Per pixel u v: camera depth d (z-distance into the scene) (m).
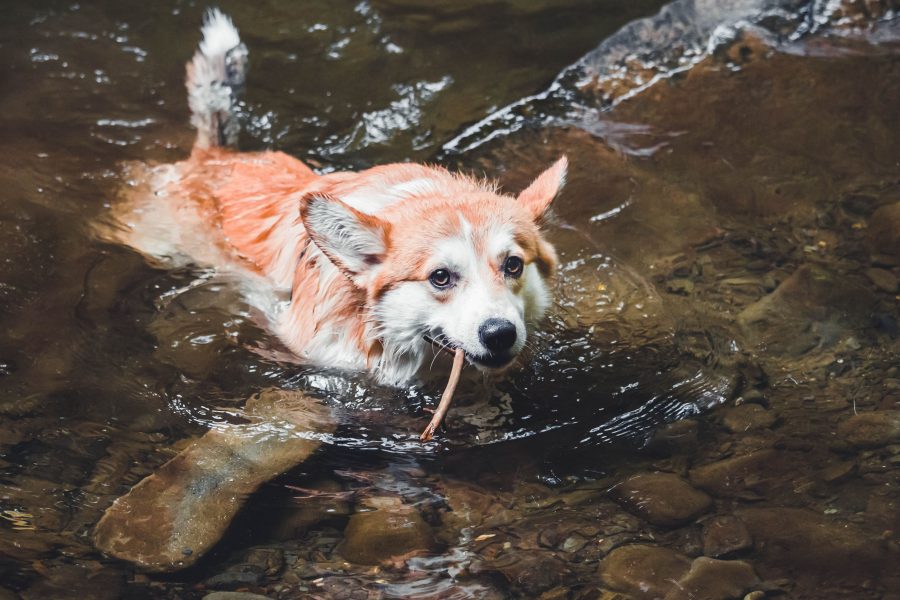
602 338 2.18
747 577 1.92
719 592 1.91
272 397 2.12
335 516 1.99
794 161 2.43
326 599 1.92
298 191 2.27
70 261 2.26
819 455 2.03
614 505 2.00
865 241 2.29
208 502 2.00
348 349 2.15
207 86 2.46
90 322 2.19
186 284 2.25
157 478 2.01
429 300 2.09
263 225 2.28
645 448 2.05
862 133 2.47
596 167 2.44
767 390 2.11
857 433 2.05
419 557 1.96
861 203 2.35
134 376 2.13
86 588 1.91
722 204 2.37
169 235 2.31
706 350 2.16
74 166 2.41
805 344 2.15
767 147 2.46
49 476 2.01
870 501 1.98
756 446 2.04
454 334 2.07
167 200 2.36
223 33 2.48
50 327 2.17
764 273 2.25
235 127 2.47
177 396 2.11
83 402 2.09
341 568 1.94
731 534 1.96
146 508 1.98
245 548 1.96
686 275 2.26
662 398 2.11
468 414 2.12
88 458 2.03
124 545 1.95
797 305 2.20
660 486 2.01
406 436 2.09
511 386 2.14
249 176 2.35
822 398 2.09
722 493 2.00
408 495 2.02
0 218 2.31
